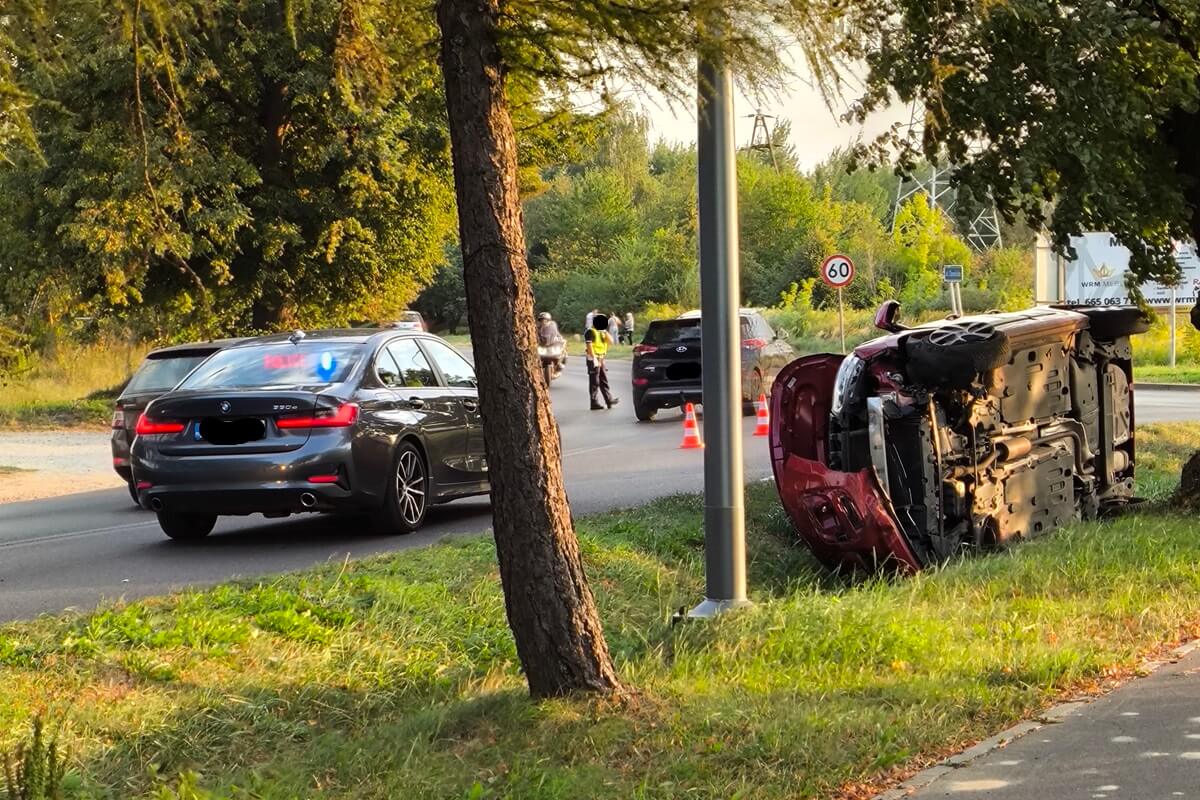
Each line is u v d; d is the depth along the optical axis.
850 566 10.09
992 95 10.37
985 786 5.29
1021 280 57.75
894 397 9.91
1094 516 11.56
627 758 5.61
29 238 28.77
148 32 5.82
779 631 7.59
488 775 5.52
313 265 34.78
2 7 5.44
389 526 12.20
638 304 87.94
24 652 6.93
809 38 5.68
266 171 32.53
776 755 5.58
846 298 62.03
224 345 15.97
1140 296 12.03
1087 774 5.38
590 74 5.97
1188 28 10.92
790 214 67.69
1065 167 10.94
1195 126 11.66
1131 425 12.36
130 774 5.77
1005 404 10.44
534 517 6.08
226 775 5.75
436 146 33.09
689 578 9.90
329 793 5.48
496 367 6.01
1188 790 5.14
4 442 27.14
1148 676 6.91
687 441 20.80
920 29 8.34
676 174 87.31
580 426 26.69
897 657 7.28
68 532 13.75
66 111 5.98
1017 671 6.88
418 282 38.78
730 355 8.36
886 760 5.55
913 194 62.53
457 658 7.58
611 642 7.86
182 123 6.72
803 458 10.16
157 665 6.88
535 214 101.00
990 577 9.16
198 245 30.31
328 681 7.01
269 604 8.02
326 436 11.63
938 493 9.96
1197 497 12.03
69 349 35.19
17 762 5.07
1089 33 10.08
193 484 11.65
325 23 6.77
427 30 6.57
